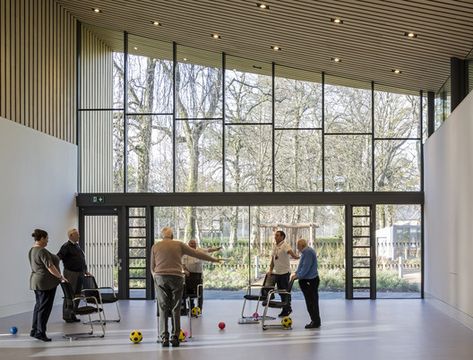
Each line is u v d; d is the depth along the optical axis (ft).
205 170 46.57
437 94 45.24
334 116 46.62
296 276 31.07
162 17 40.86
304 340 27.27
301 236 46.06
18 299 36.60
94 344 26.61
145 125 47.14
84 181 46.83
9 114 36.60
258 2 33.58
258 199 45.80
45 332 27.63
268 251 45.85
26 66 38.86
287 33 38.29
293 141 46.52
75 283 33.63
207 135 46.83
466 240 31.63
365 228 45.88
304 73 46.88
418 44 35.53
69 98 45.52
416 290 45.78
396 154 46.34
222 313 36.70
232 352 24.54
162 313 26.17
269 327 31.04
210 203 45.91
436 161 40.70
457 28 31.89
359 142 46.47
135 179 46.75
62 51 44.34
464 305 32.07
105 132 47.14
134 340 26.86
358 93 46.65
